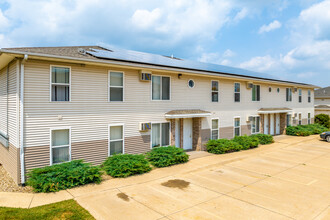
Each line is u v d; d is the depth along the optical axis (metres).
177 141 13.51
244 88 17.11
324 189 7.90
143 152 11.35
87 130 9.49
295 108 23.14
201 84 14.05
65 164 8.10
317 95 39.72
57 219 5.42
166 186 7.97
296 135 20.91
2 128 10.41
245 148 14.66
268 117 20.27
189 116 12.47
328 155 13.38
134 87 10.96
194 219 5.63
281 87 21.08
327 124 27.05
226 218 5.70
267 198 7.04
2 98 10.38
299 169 10.41
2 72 10.30
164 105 12.20
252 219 5.68
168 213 5.93
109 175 9.00
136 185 8.02
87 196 6.95
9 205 6.15
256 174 9.59
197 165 10.70
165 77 12.26
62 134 8.90
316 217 5.84
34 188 7.31
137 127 11.11
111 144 10.28
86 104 9.45
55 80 8.67
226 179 8.86
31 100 8.12
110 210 6.04
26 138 8.04
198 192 7.46
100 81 9.84
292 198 7.07
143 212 5.96
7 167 9.41
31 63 8.11
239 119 16.78
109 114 10.12
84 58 8.71
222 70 15.95
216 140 14.01
